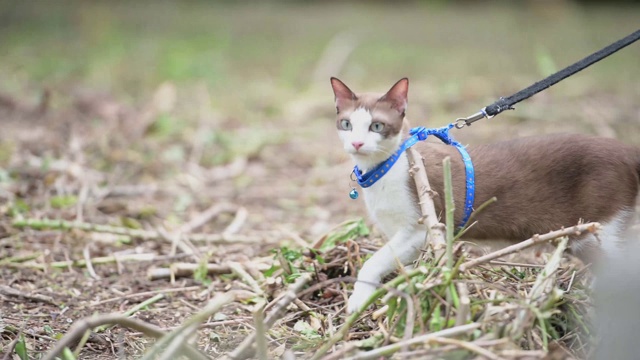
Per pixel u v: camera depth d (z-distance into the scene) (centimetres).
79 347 352
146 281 500
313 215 645
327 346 337
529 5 1689
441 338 313
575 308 361
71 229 575
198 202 673
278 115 962
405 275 338
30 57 1206
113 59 1208
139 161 765
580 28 1446
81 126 875
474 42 1381
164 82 1088
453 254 362
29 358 376
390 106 396
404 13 1698
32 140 808
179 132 865
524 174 401
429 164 399
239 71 1200
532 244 355
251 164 788
